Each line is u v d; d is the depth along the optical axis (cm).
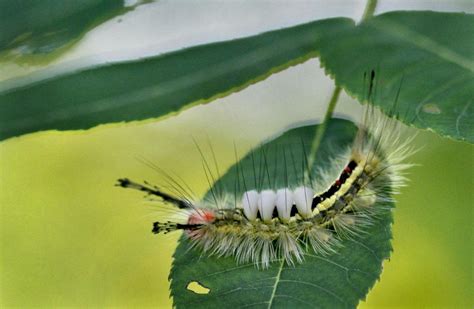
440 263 31
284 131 29
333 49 27
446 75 27
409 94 27
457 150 31
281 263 27
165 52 27
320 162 29
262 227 28
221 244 28
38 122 27
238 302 27
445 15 27
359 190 28
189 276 27
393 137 29
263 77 28
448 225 31
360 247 27
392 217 28
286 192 28
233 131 31
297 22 28
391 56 27
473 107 27
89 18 27
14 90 27
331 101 28
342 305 27
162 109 27
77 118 27
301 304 27
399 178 29
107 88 27
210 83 27
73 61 27
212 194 28
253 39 28
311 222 28
